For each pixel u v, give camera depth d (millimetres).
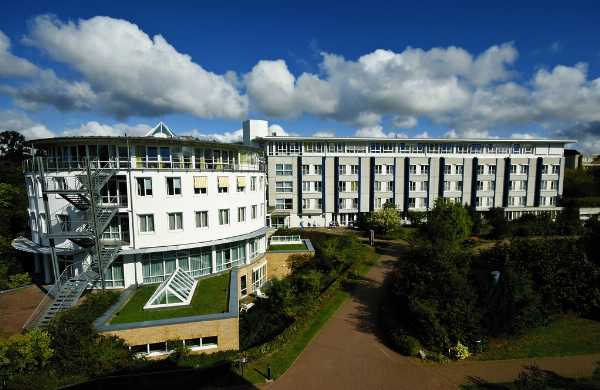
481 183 60375
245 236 28484
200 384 16000
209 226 26094
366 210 58531
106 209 22531
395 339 19484
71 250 23766
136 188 23297
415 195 59219
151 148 24203
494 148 62531
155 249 23484
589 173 84812
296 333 20734
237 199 28203
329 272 32188
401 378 16703
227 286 24250
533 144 63438
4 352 14172
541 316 22609
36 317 19812
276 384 16109
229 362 17188
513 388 15875
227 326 18938
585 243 26812
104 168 22375
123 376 15156
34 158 25156
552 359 18625
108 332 17188
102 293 20672
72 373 14906
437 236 33188
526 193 61656
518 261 24141
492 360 18453
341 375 16906
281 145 58406
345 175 57594
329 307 24906
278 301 22953
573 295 23203
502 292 20766
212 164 26453
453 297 19578
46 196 20922
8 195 40219
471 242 44156
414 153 61125
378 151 60375
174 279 22500
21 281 25844
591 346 20031
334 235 46094
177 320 18266
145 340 17750
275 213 55219
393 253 40656
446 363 18125
